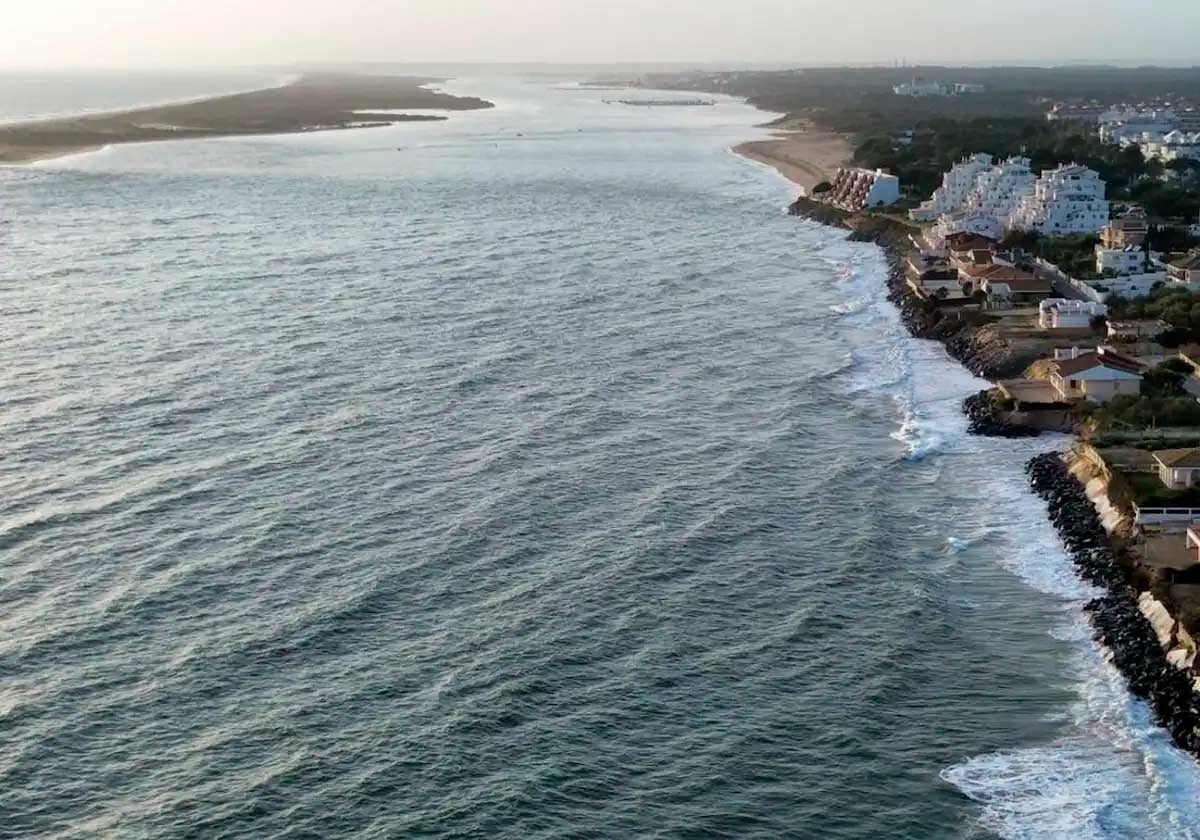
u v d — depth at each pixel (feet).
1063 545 295.89
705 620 255.50
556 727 217.36
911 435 370.32
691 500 315.58
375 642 243.19
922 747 215.31
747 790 202.90
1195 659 232.32
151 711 220.23
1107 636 250.16
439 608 256.73
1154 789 204.03
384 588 263.70
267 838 188.96
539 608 257.55
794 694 229.86
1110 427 353.72
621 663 238.27
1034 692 232.32
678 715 222.48
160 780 202.08
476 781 202.49
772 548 289.94
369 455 338.95
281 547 281.95
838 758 211.61
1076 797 202.18
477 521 297.74
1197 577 264.11
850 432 373.40
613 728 217.77
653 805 198.70
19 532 287.28
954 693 231.91
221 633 245.45
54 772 203.82
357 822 192.75
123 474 322.75
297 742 211.61
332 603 257.14
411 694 225.76
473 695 225.56
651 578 272.31
